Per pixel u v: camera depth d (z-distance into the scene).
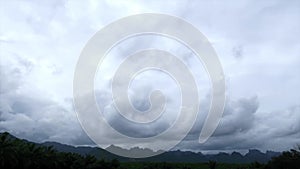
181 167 103.62
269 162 82.44
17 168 57.19
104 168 75.50
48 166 63.47
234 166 107.62
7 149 54.69
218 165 111.88
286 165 77.62
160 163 102.88
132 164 98.56
